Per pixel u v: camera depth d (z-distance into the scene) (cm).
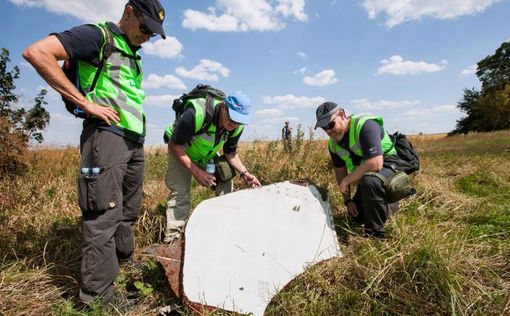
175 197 304
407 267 229
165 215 346
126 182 248
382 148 310
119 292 227
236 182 462
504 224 333
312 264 239
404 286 221
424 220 341
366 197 287
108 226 211
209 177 293
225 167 320
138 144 238
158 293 232
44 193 412
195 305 201
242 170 334
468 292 210
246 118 267
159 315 211
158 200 394
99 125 210
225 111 276
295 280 231
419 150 1589
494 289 217
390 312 208
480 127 4347
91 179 203
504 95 4138
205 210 246
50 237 291
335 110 295
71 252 275
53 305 206
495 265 244
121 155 216
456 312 198
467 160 809
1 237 285
